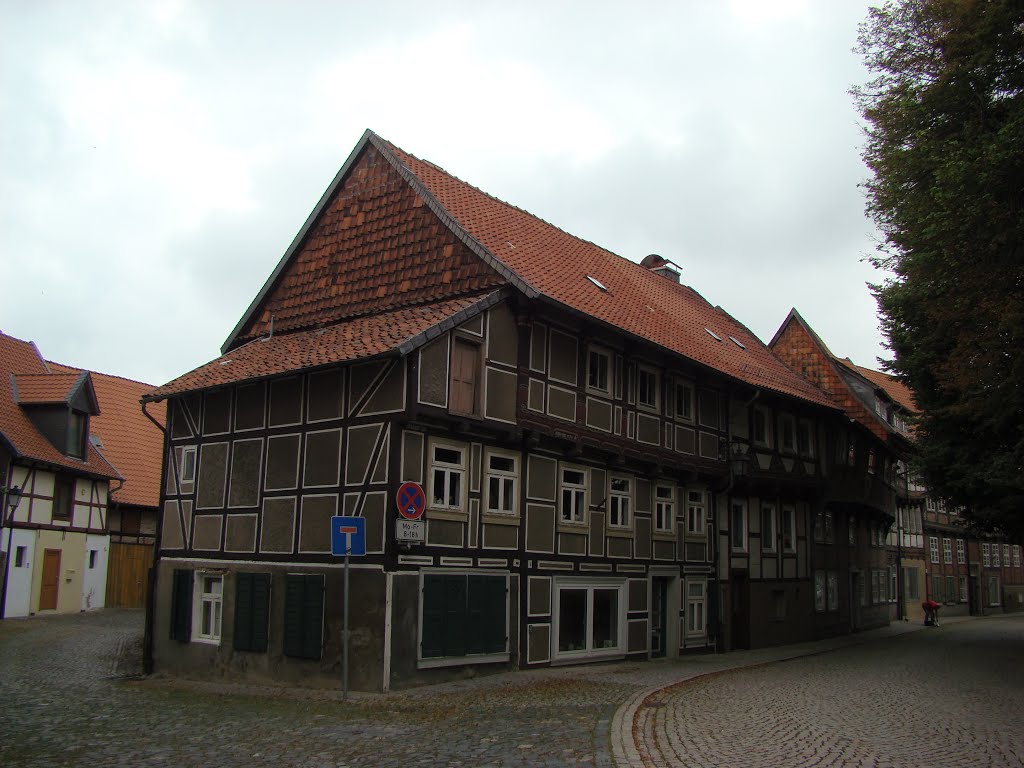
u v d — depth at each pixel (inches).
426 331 640.4
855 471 1328.7
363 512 645.9
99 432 1551.4
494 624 692.7
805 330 1448.1
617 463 838.5
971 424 968.3
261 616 709.3
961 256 617.6
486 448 702.5
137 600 1464.1
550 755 393.7
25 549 1217.4
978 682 711.1
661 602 922.7
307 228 887.1
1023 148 553.6
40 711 550.9
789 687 657.6
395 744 424.2
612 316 814.5
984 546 2413.9
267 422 740.7
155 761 391.9
